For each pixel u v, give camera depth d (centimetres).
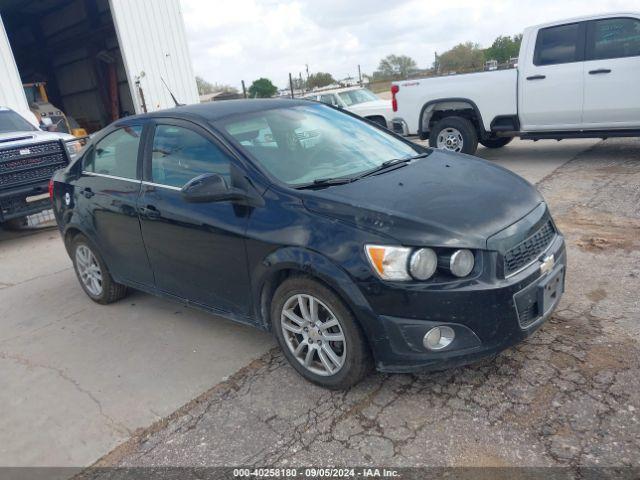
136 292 521
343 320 294
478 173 358
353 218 292
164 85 1532
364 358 297
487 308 275
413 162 385
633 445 247
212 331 418
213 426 302
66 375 379
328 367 312
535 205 327
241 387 335
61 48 2162
